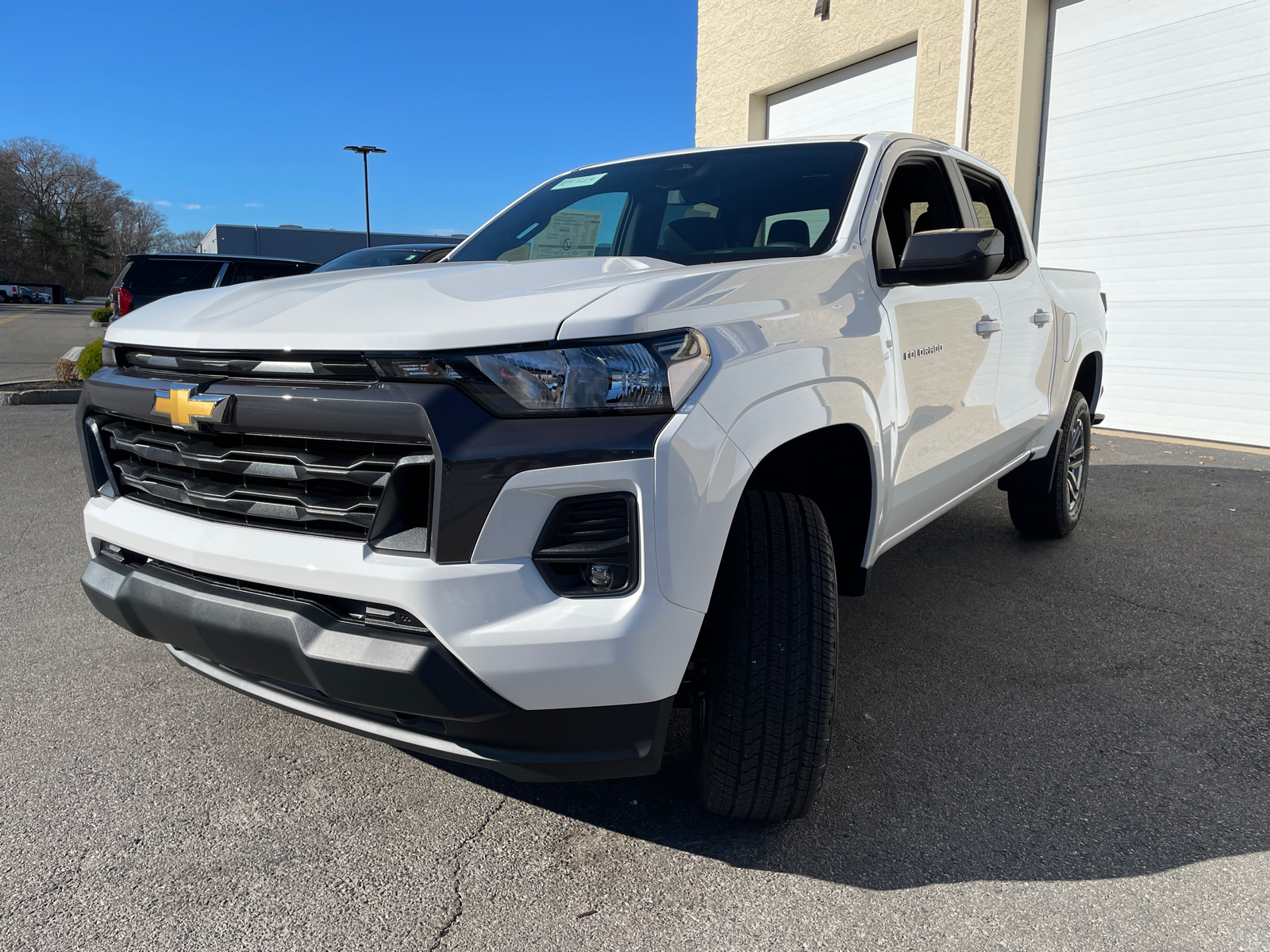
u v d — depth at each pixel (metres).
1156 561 3.86
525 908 1.68
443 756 1.66
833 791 2.07
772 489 2.02
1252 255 6.70
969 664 2.80
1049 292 3.61
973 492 3.16
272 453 1.67
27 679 2.66
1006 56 8.05
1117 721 2.42
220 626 1.71
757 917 1.65
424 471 1.54
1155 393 7.46
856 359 2.01
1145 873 1.77
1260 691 2.60
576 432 1.50
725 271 1.80
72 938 1.58
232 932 1.60
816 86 10.70
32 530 4.27
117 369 2.01
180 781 2.12
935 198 2.97
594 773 1.64
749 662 1.73
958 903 1.69
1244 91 6.61
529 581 1.51
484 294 1.71
